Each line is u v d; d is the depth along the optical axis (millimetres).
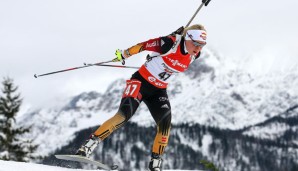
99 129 14977
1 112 78438
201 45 15500
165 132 16047
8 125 77375
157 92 16250
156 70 15898
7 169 14164
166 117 16047
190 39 15469
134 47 15922
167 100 16266
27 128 78375
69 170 15922
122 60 16250
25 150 76000
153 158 16125
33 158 76125
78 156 14078
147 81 15992
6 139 76250
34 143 76875
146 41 15922
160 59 15781
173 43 15570
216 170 24781
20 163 15719
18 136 77625
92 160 14094
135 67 17641
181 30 15781
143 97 16188
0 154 73625
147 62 16078
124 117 15461
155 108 16125
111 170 14438
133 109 15719
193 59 16141
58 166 16391
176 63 15719
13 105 78938
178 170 25312
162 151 16141
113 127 15148
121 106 15688
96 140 14875
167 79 16141
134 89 15836
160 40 15672
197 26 15625
